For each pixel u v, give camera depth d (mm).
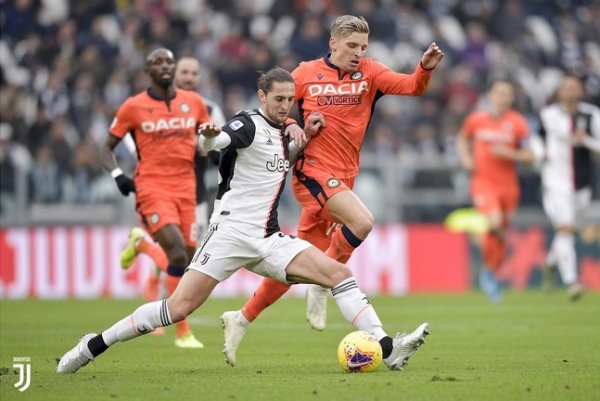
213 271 26031
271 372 27125
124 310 52000
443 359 30375
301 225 31594
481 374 26094
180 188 37219
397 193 70062
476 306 55000
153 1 84875
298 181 30406
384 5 89000
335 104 30297
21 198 65875
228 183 26328
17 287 64500
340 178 30578
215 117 40625
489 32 92062
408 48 86438
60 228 65125
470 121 60250
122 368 28516
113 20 83375
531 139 59594
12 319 46469
